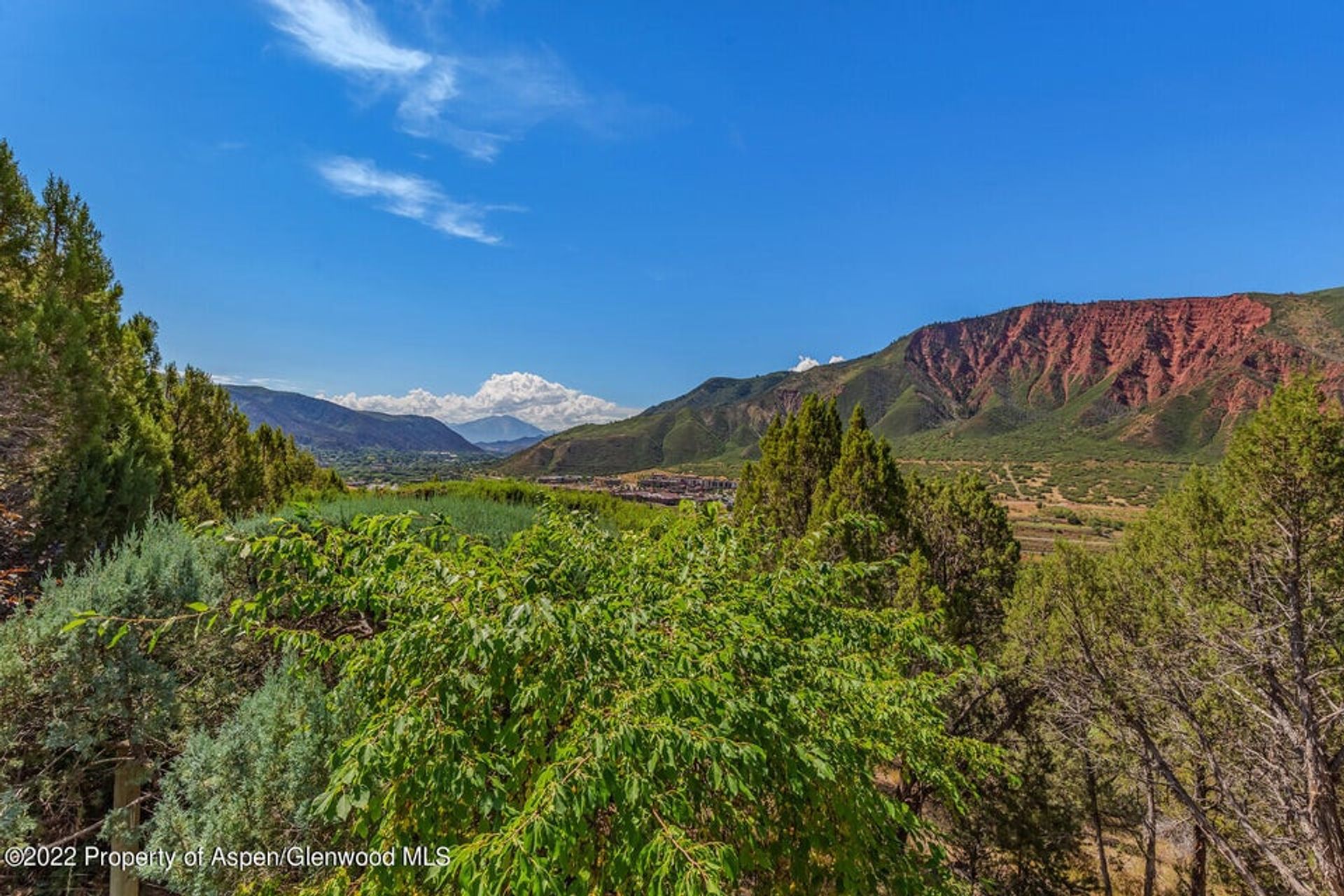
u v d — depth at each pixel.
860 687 3.48
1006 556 14.05
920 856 3.38
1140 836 12.47
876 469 11.70
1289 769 6.32
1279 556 6.66
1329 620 6.44
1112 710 7.33
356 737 2.59
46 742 3.75
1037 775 10.00
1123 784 12.00
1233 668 6.62
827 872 3.13
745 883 3.41
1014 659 9.88
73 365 7.34
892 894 3.06
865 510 11.28
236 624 3.36
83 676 3.91
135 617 4.03
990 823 9.87
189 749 3.84
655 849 2.12
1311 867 6.17
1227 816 7.48
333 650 3.16
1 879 3.68
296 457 21.42
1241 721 7.17
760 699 3.06
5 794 3.55
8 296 7.17
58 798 3.88
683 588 3.55
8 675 3.67
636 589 3.70
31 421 7.05
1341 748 6.10
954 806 4.25
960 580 13.22
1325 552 6.42
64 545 7.15
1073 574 9.59
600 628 2.84
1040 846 9.59
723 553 4.22
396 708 2.67
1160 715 7.73
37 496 6.98
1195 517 9.22
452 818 2.83
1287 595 6.64
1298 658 6.16
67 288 8.59
